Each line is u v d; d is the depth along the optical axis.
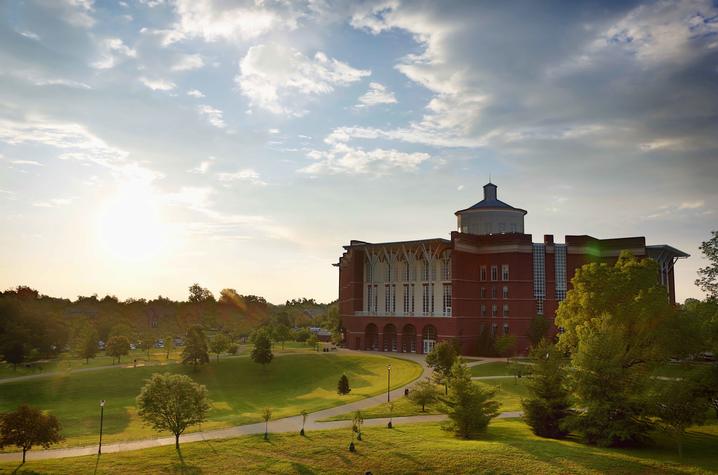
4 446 42.78
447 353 68.94
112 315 166.00
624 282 53.94
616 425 37.00
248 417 54.75
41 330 110.88
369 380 81.12
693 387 35.91
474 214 114.81
